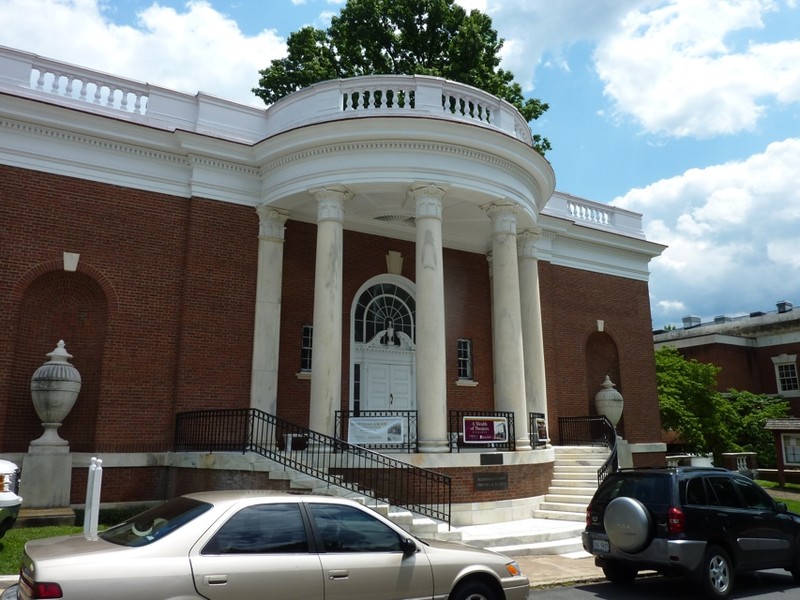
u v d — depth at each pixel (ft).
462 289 69.87
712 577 28.30
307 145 52.06
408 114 51.70
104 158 51.37
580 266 79.00
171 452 48.60
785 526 32.04
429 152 51.44
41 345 48.11
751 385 141.69
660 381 110.93
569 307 76.59
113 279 49.85
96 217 50.19
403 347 65.62
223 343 52.65
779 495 74.08
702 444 107.14
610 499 31.24
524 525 45.01
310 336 59.41
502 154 53.62
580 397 74.49
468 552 21.43
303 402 57.57
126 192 51.75
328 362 48.62
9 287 46.21
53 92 51.06
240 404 52.31
